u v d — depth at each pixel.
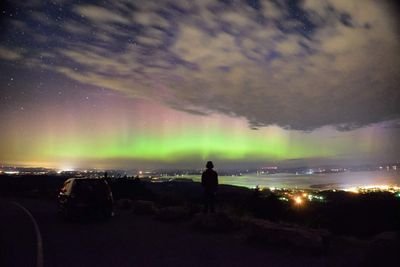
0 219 16.69
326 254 9.04
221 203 20.59
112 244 10.49
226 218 12.79
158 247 9.99
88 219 15.88
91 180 16.34
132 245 10.30
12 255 9.18
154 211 17.72
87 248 9.98
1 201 28.20
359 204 16.33
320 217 15.17
